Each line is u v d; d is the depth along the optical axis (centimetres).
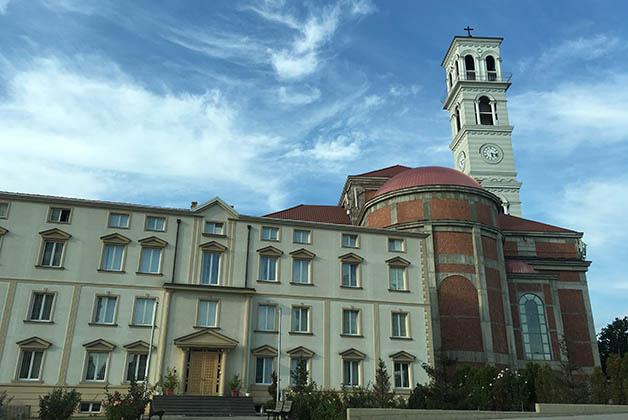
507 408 3612
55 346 3725
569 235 6825
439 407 3192
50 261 3941
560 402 3653
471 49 9656
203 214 4359
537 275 5981
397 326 4500
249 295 4191
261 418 3388
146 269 4103
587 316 6306
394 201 5603
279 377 4047
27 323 3728
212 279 4222
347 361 4272
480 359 4853
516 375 4062
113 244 4084
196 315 4031
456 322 4944
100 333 3834
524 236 6806
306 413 2866
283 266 4397
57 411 2683
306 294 4369
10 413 3219
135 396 2772
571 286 6456
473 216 5406
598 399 3616
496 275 5359
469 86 9281
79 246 4006
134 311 3956
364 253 4638
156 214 4256
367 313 4453
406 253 4756
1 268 3809
